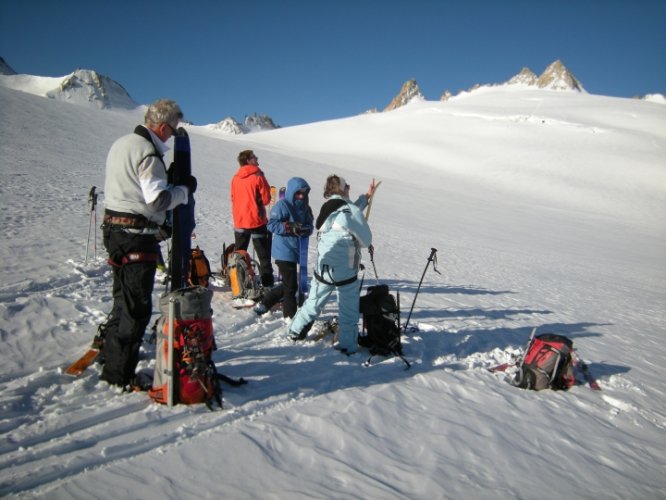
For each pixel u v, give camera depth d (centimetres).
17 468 245
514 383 452
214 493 242
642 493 298
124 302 330
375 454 295
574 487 293
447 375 443
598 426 384
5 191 1110
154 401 323
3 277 541
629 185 4825
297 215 526
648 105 9494
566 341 455
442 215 2689
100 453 263
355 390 381
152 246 337
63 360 371
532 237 2442
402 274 995
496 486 280
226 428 304
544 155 5575
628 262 2078
